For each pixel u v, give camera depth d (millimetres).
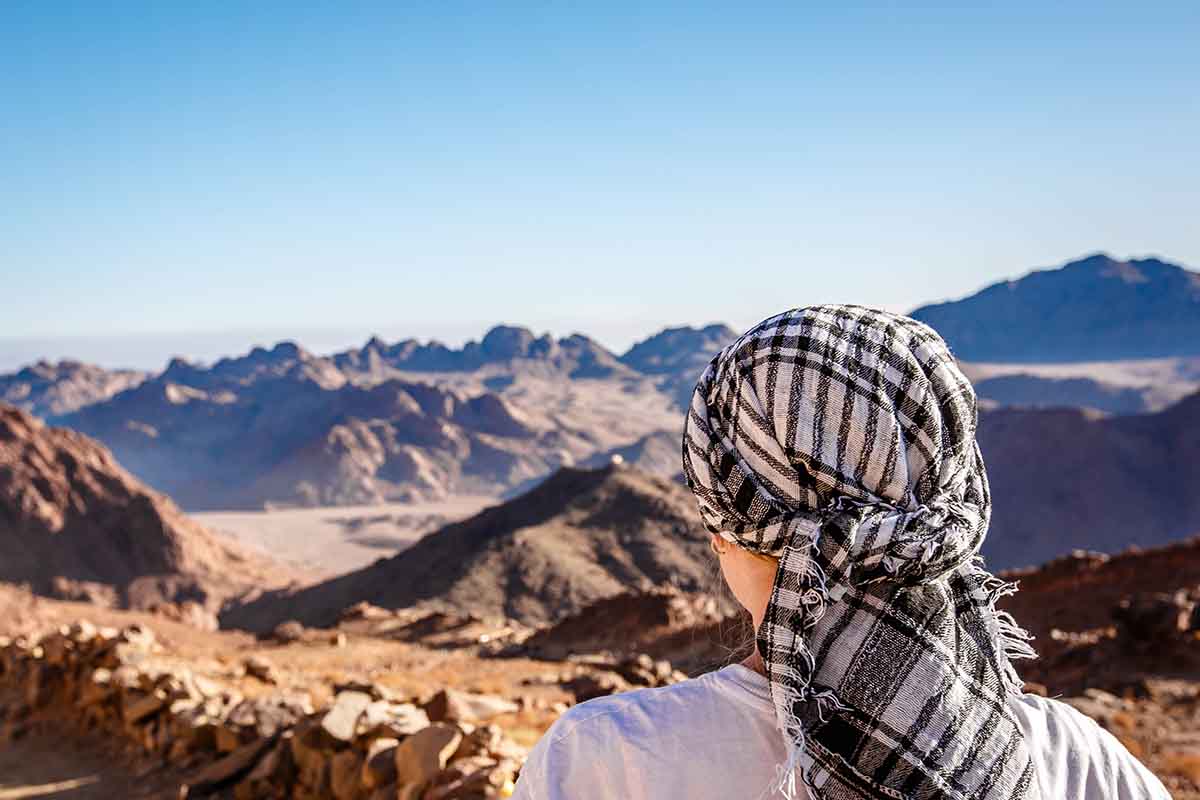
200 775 9773
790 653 945
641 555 107500
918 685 941
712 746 982
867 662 943
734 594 1108
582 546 109938
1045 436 190875
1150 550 33594
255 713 10484
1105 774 1031
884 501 980
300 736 8828
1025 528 179625
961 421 1024
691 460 1087
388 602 104562
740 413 1039
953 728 938
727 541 1086
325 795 8383
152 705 11555
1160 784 1062
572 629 41781
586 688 20266
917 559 938
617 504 118750
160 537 171375
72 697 13078
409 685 19031
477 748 7266
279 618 116000
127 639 14289
